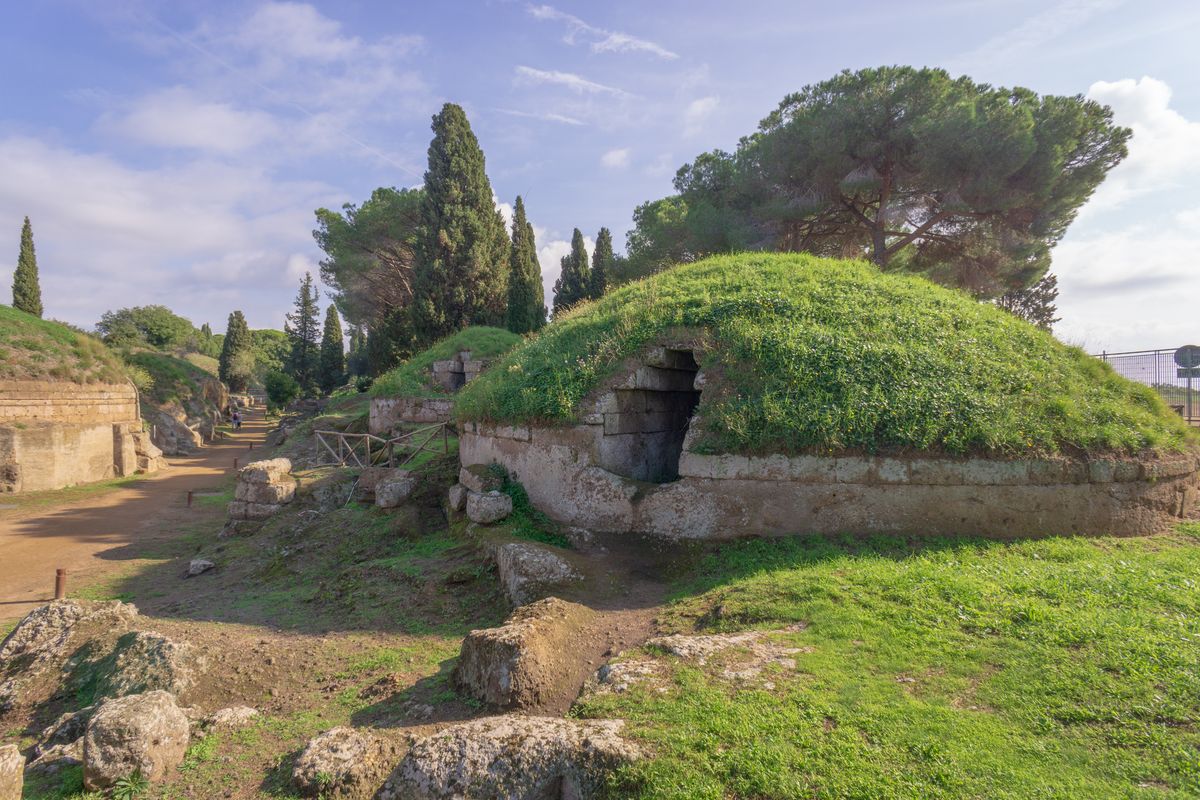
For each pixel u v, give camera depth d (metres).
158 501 18.88
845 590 5.75
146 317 64.50
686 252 26.89
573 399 9.18
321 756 4.25
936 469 7.39
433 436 14.38
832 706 3.96
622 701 4.25
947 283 22.05
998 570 6.19
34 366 22.06
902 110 19.73
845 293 10.16
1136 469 7.61
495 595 7.25
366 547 9.94
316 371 55.84
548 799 3.63
